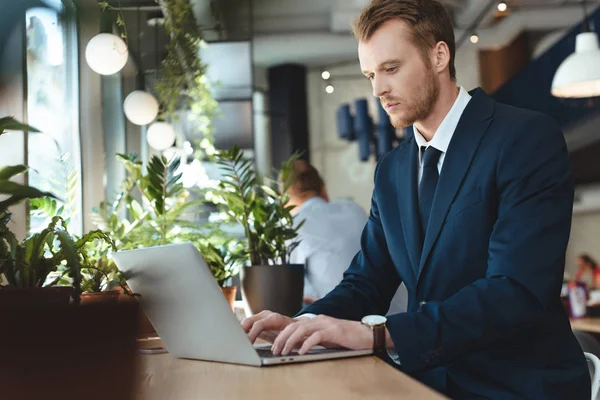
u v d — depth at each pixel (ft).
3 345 2.05
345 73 38.22
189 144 16.33
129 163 8.98
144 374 3.60
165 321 4.28
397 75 5.03
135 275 4.23
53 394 2.07
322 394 2.79
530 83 25.80
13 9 7.62
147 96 12.96
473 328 4.06
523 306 4.14
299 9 29.86
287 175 8.33
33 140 8.93
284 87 36.17
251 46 18.69
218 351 4.00
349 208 10.33
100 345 2.12
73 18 11.02
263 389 2.98
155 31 14.80
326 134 38.52
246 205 7.93
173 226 8.39
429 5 5.07
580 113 23.11
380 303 5.53
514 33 30.40
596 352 9.03
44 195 3.17
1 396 2.05
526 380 4.45
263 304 7.36
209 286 3.67
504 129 4.76
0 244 4.24
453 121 5.05
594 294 17.43
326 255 10.00
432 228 4.87
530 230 4.35
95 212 8.89
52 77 10.07
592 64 16.47
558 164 4.58
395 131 32.32
